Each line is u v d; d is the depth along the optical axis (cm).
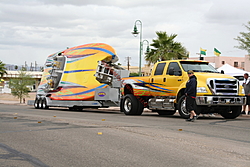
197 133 946
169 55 3153
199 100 1340
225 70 2795
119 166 568
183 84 1432
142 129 1019
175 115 1783
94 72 2058
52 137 870
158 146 745
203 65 1529
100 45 2128
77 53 2208
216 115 1747
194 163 589
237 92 1400
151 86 1598
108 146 746
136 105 1675
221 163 589
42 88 2483
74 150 704
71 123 1190
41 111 2053
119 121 1293
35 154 665
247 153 673
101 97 1953
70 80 2195
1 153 675
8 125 1130
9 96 6156
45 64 2561
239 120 1371
